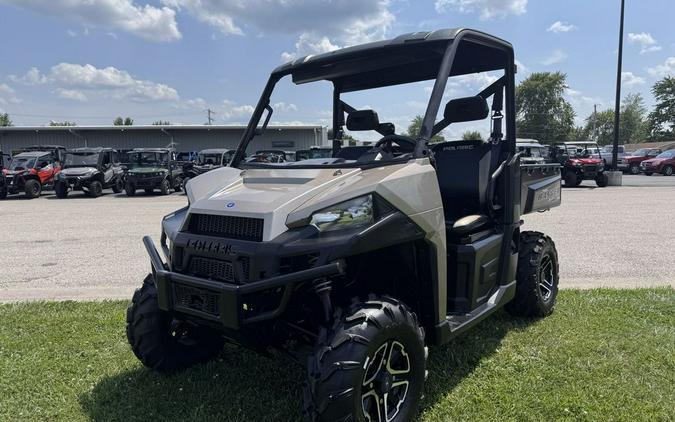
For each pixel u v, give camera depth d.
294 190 2.68
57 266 6.88
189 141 35.44
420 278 2.94
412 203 2.73
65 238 9.15
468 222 3.40
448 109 3.45
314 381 2.29
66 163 20.03
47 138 35.09
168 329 3.33
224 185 3.06
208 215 2.72
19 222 11.62
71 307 4.85
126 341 3.96
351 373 2.26
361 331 2.34
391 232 2.58
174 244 2.76
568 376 3.25
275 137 31.73
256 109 3.75
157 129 34.88
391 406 2.59
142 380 3.30
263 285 2.35
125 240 8.82
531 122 65.56
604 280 5.68
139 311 3.23
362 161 2.94
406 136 3.36
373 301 2.52
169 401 3.01
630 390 3.05
